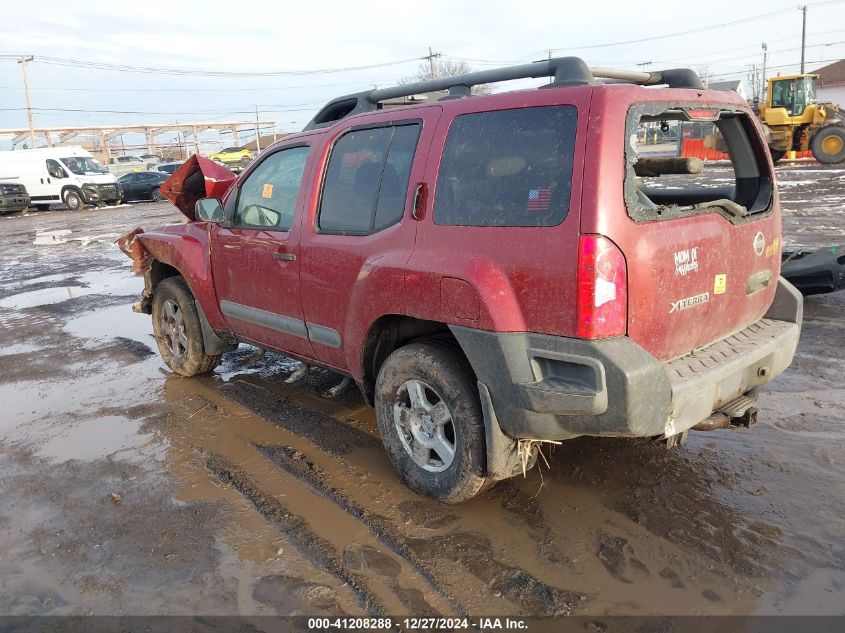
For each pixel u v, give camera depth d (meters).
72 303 9.23
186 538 3.38
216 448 4.38
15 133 67.19
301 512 3.56
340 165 3.99
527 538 3.24
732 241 3.31
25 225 22.06
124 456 4.35
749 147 3.78
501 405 3.07
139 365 6.28
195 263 5.16
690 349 3.24
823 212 13.32
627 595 2.83
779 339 3.53
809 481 3.63
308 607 2.85
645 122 3.85
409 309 3.39
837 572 2.91
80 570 3.17
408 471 3.65
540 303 2.88
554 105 2.94
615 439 4.23
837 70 52.53
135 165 58.50
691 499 3.51
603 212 2.73
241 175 4.82
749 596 2.79
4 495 3.92
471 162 3.20
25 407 5.33
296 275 4.20
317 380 5.58
